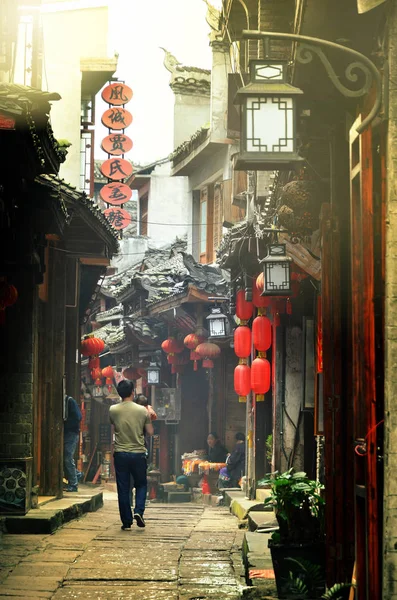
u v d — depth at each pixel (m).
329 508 7.47
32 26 12.68
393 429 5.71
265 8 10.91
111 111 24.36
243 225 15.52
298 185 9.98
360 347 6.26
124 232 40.25
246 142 6.50
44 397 15.02
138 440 13.01
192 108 29.56
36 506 13.06
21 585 8.48
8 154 8.86
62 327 15.38
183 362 24.72
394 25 5.91
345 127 8.45
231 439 23.34
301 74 8.03
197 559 10.15
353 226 6.46
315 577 7.47
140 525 12.92
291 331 15.25
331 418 7.62
